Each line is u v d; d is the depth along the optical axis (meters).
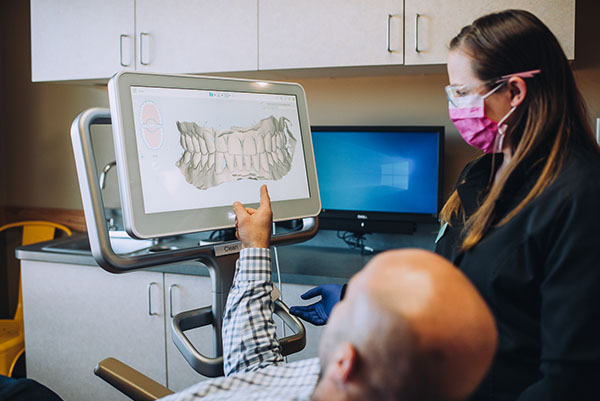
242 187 1.22
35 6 2.52
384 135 2.31
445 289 0.55
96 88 2.90
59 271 2.41
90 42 2.44
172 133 1.12
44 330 2.47
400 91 2.44
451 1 1.96
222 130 1.20
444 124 2.39
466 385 0.55
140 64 2.38
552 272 0.83
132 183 1.06
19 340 2.57
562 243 0.83
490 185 1.08
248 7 2.21
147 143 1.09
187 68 2.32
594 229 0.81
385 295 0.56
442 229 1.24
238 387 0.86
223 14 2.25
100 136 2.91
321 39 2.13
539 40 0.92
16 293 3.18
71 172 3.01
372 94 2.48
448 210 1.19
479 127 0.99
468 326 0.54
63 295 2.42
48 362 2.48
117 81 1.06
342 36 2.11
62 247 2.57
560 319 0.80
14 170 3.12
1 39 3.05
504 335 0.92
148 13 2.34
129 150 1.06
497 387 0.93
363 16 2.07
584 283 0.80
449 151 2.39
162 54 2.34
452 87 1.00
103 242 1.06
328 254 2.43
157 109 1.11
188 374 2.27
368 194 2.36
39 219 3.08
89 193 1.06
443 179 2.25
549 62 0.92
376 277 0.58
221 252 1.20
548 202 0.86
